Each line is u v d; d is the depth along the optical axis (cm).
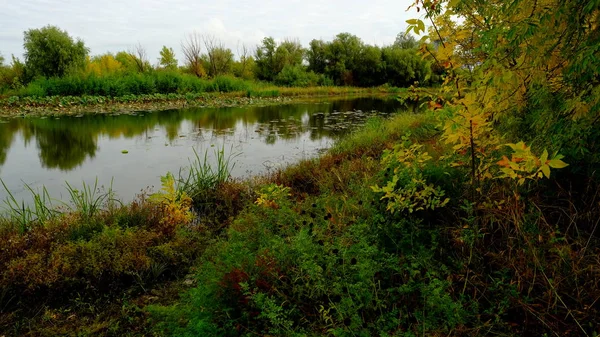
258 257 253
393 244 261
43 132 1151
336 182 485
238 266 248
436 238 254
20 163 782
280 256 249
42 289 330
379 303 195
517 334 181
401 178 291
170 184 450
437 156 383
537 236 219
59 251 354
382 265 225
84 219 430
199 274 291
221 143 991
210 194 547
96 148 926
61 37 2719
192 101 2253
